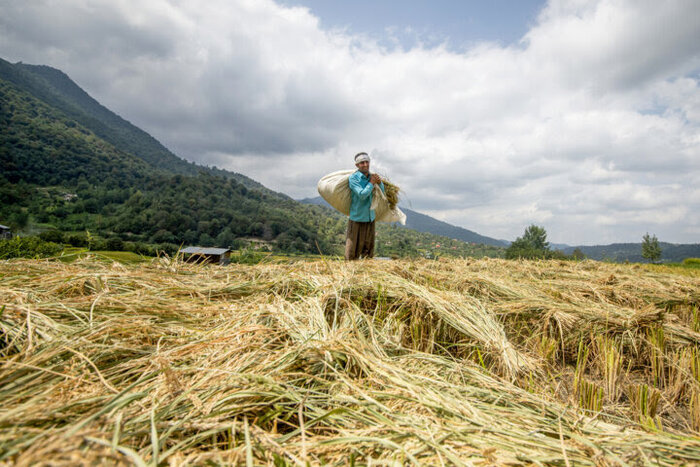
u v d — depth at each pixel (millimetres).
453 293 3318
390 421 1297
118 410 1166
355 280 3227
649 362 2766
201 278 3629
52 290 2379
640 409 1967
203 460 1002
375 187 6078
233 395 1356
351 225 6156
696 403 1966
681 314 3867
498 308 3289
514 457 1160
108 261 3773
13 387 1225
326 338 1979
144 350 1792
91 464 846
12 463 843
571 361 2852
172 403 1265
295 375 1610
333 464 1108
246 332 2025
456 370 1979
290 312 2479
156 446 982
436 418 1381
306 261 4422
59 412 1101
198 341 1891
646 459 1173
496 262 7098
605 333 2932
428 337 2758
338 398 1467
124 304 2258
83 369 1478
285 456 1113
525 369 2275
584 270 6680
